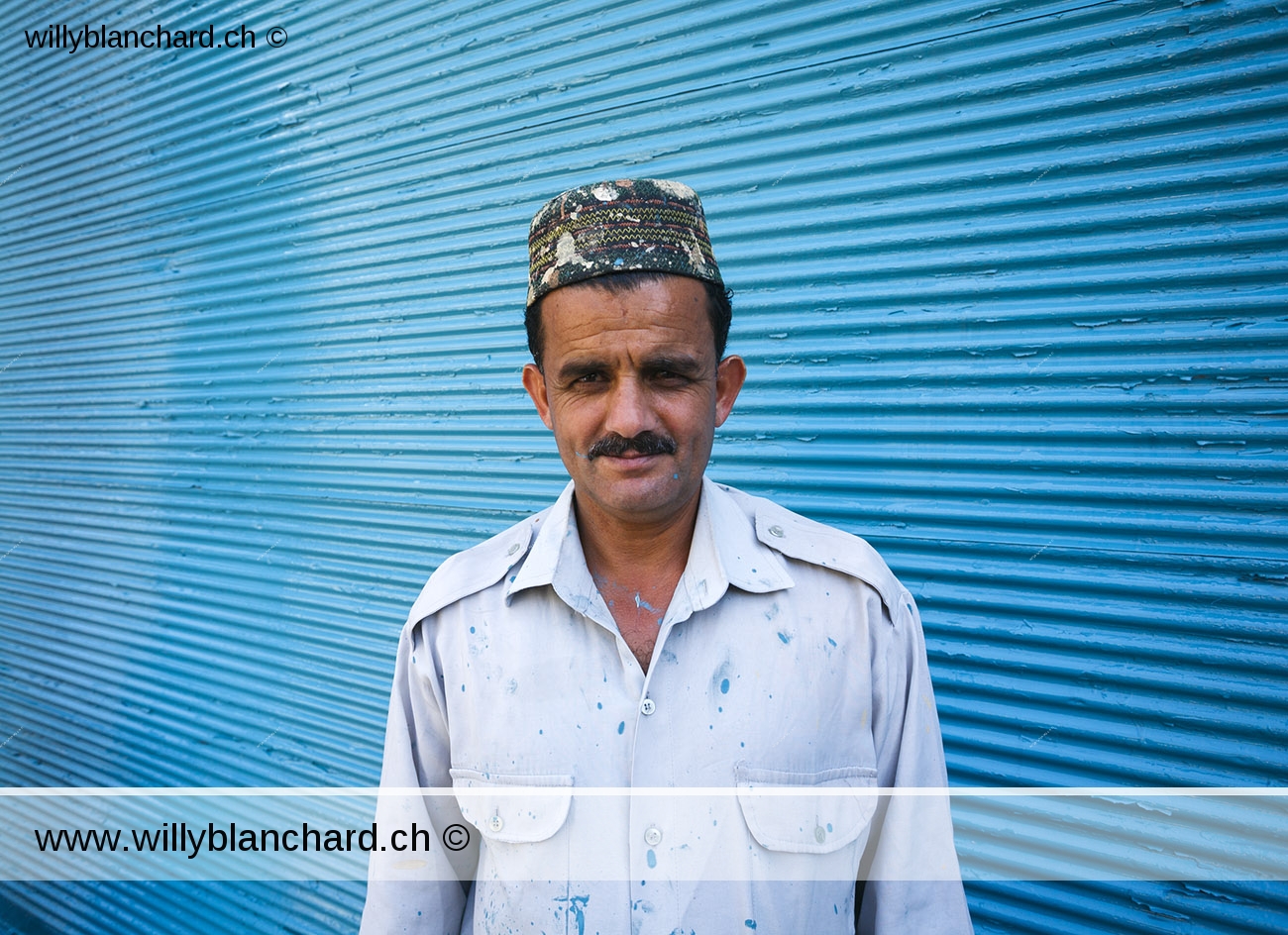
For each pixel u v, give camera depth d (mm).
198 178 2717
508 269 2051
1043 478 1407
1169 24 1270
